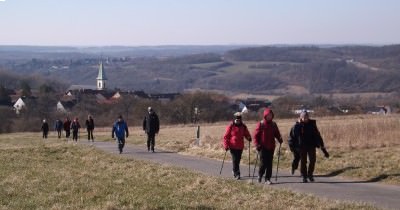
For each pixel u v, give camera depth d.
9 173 16.75
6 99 103.00
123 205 10.99
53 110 85.31
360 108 83.81
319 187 13.73
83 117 80.31
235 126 15.56
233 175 15.81
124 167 17.62
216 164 19.25
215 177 14.93
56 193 12.66
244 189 12.91
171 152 24.56
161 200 11.45
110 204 10.85
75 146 25.84
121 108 83.88
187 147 25.75
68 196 12.25
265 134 14.51
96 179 14.98
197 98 80.81
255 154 20.14
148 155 23.12
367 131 27.50
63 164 19.25
